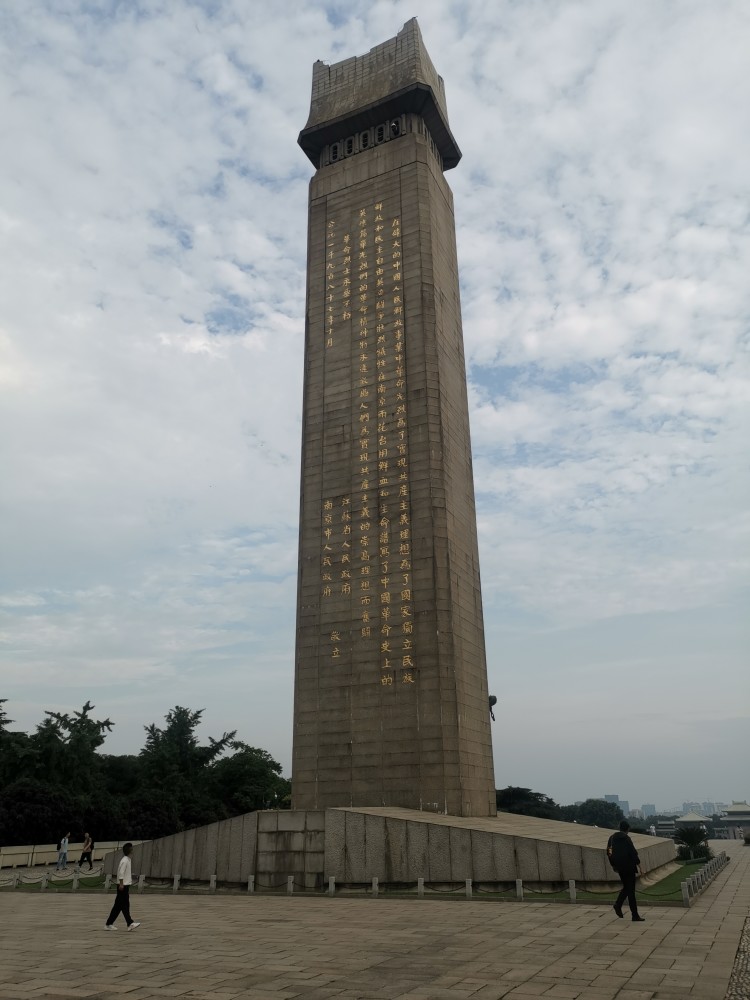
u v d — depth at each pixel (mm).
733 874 32344
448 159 59688
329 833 29781
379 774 40062
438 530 43281
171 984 13117
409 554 43406
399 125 55562
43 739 56906
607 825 122375
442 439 45531
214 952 16188
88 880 35250
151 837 59188
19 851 45531
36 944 17578
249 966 14602
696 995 11859
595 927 18641
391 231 51406
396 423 46438
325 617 44344
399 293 49406
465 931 18531
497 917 20922
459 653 42219
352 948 16438
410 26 57188
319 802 40844
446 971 13867
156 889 31156
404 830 28688
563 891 25141
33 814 49000
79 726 61000
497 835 27359
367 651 42562
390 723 40688
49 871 36156
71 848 49500
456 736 39594
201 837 32156
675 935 17234
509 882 26766
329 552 45625
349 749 41125
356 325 50062
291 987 12797
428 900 25562
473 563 47906
